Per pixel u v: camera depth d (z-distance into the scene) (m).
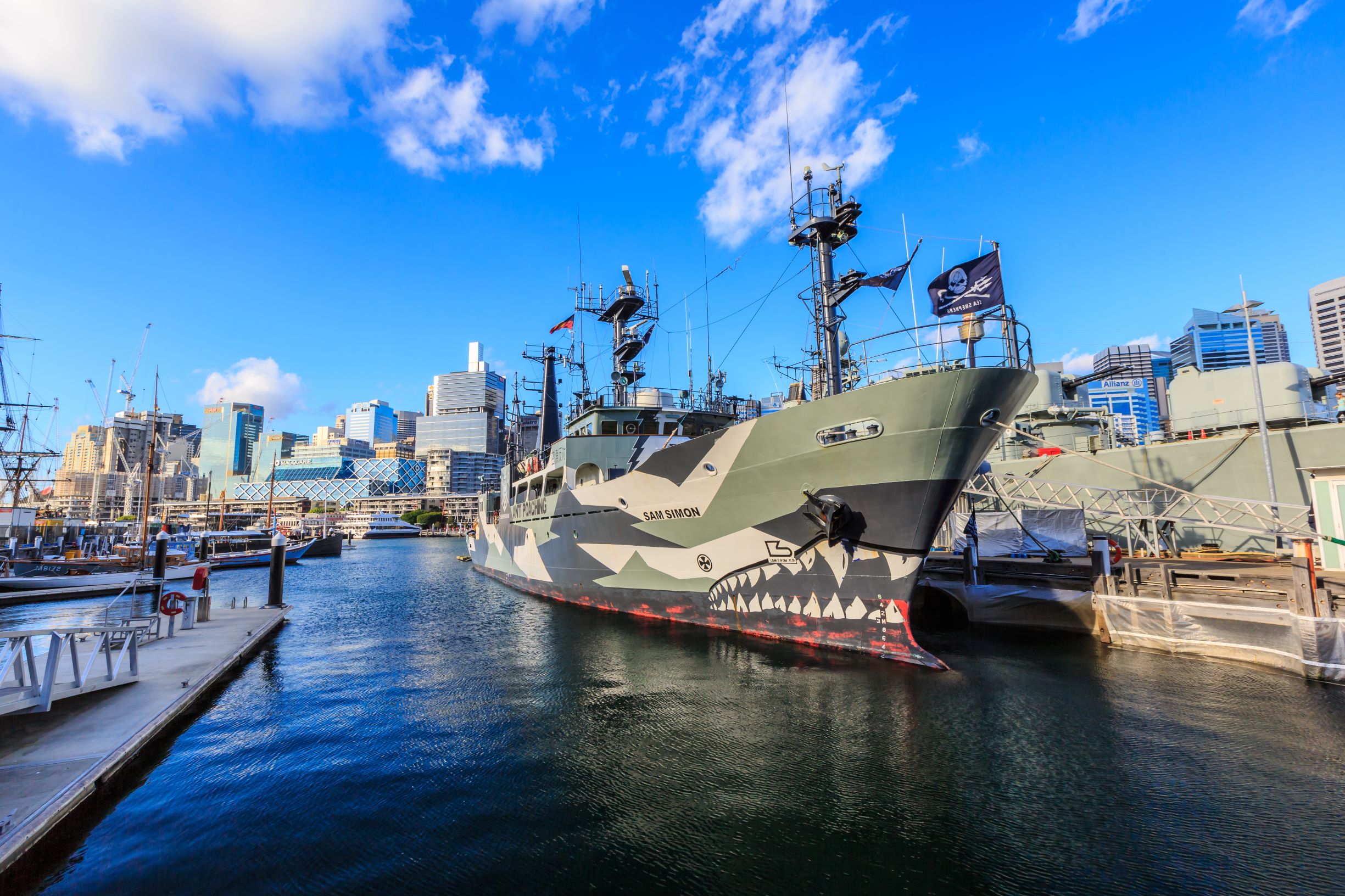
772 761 9.42
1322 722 10.45
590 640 18.16
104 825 7.68
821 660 14.47
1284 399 24.80
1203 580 17.23
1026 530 22.70
